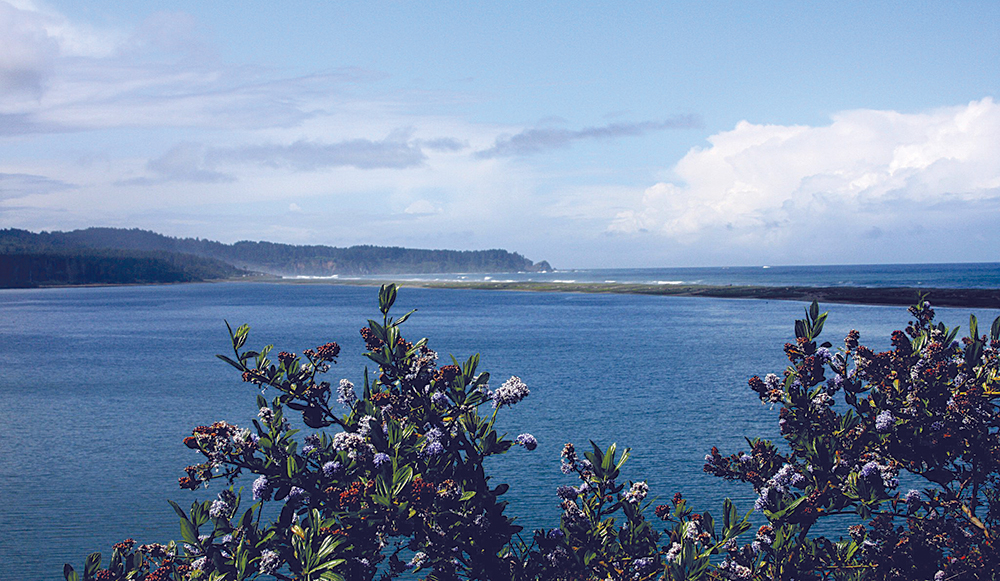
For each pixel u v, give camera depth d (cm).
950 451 467
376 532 389
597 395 3928
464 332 8556
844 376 510
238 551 397
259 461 432
